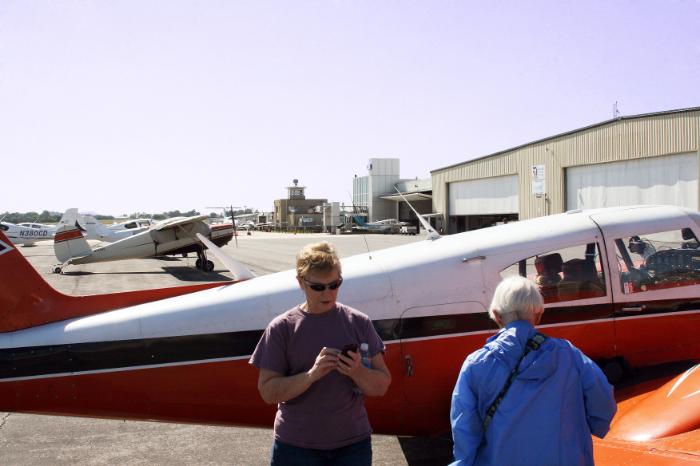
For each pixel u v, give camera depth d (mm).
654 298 4133
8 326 3684
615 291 4070
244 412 3715
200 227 21953
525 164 36906
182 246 21797
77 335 3613
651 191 27828
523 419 2111
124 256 21344
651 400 3465
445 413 3895
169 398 3621
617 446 3012
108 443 4742
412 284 3832
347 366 2146
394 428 3889
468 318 3855
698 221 4395
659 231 4254
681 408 3201
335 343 2277
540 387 2121
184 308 3686
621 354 4070
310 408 2277
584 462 2129
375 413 3795
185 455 4469
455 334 3832
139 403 3611
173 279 18703
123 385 3590
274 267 21531
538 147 35594
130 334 3604
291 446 2291
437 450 4445
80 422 5273
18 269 3729
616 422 3348
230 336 3654
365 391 2225
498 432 2129
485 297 3895
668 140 26609
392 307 3775
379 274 3854
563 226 4176
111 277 19375
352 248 31312
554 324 3963
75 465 4289
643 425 3188
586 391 2174
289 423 2305
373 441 4637
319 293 2244
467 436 2195
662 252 4238
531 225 4262
